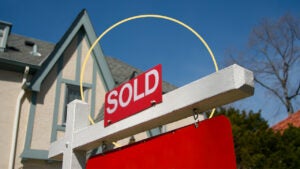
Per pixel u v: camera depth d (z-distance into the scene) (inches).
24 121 472.1
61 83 513.3
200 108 131.3
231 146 115.0
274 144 479.5
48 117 486.0
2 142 452.1
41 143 468.1
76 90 526.3
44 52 575.5
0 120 460.8
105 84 542.0
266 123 605.9
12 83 486.3
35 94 486.9
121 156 164.9
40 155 459.2
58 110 496.4
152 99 146.2
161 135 145.3
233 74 116.4
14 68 489.7
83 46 551.5
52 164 469.4
